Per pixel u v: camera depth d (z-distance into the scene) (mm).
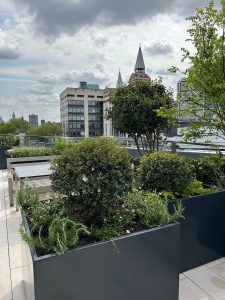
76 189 1495
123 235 1376
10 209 3623
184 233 2010
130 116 3834
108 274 1280
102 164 1501
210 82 2637
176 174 2133
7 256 2326
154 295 1469
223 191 2234
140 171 2242
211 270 2105
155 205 1657
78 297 1202
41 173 3377
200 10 2637
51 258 1121
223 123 2834
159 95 3967
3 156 7316
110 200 1523
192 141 3168
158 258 1455
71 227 1376
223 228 2258
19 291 1835
